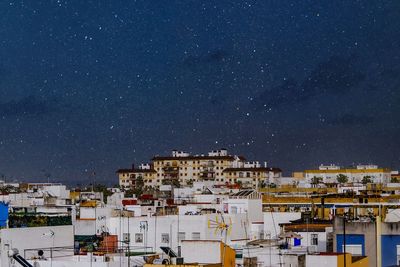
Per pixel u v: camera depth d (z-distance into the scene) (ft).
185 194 526.57
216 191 480.64
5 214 201.87
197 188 569.23
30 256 194.70
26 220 224.12
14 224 213.25
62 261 177.78
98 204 378.12
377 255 198.80
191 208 327.26
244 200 326.44
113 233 279.28
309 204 359.46
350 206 269.23
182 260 167.53
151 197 507.30
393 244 199.31
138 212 328.29
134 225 278.05
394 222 200.44
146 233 275.80
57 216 240.53
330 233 223.92
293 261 172.55
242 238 295.48
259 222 311.06
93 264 175.94
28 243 196.65
